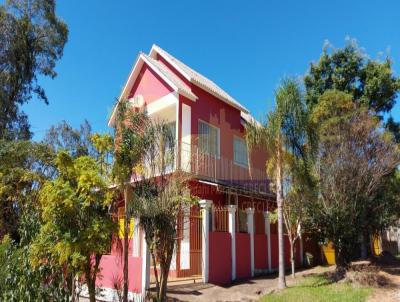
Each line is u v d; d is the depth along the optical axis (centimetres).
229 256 1329
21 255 857
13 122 2173
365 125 1402
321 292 1102
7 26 2095
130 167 835
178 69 1703
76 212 752
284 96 1260
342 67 1941
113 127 865
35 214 926
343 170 1345
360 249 1733
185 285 1133
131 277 1041
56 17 2250
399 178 1581
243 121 1939
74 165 794
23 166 1209
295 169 1330
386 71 1850
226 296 1074
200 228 1303
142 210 833
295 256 1773
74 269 780
